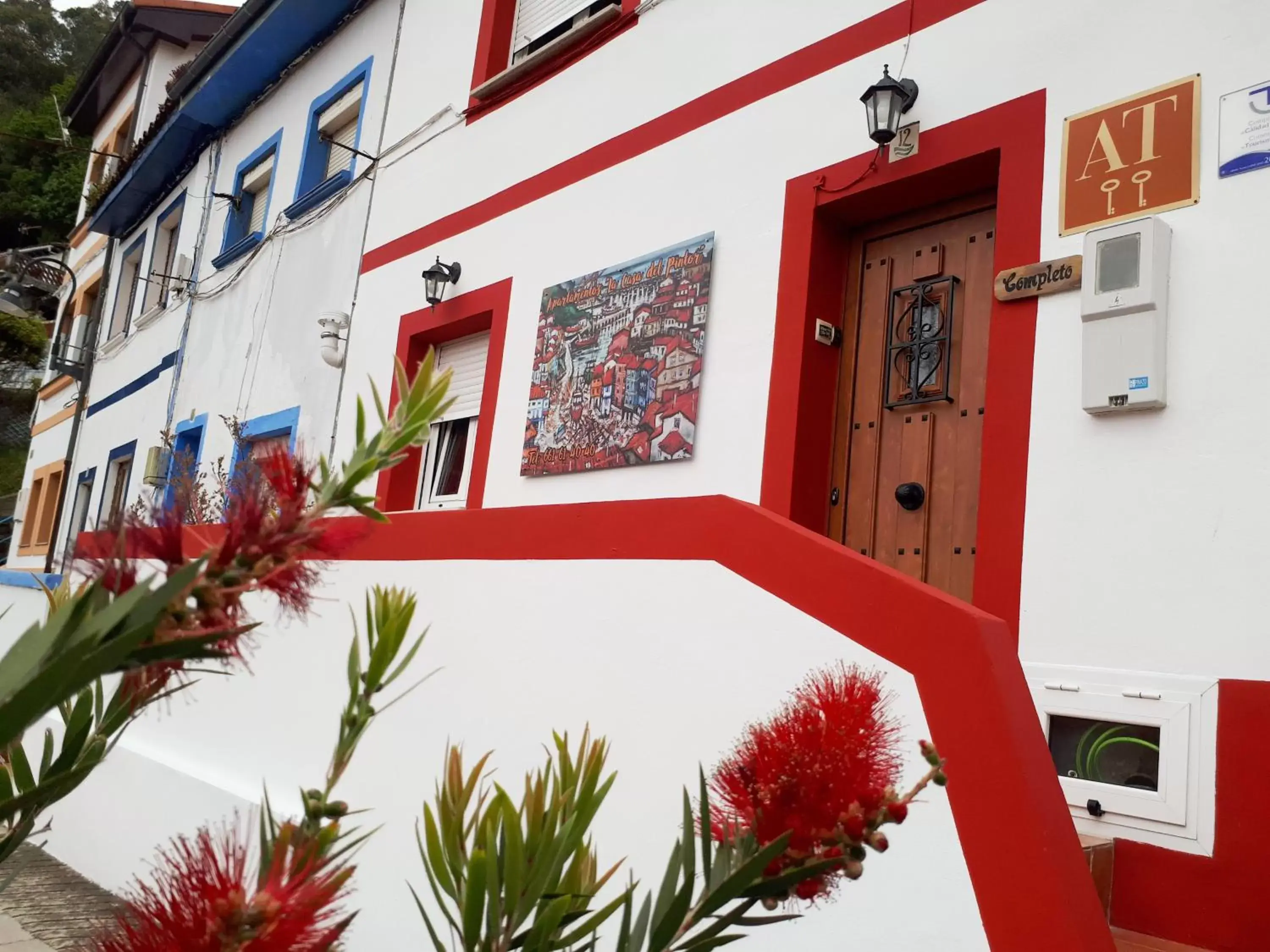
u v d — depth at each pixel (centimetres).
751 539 252
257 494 76
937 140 403
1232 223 313
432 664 337
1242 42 323
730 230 484
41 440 1658
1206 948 268
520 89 646
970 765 194
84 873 505
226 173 1108
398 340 709
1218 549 298
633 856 251
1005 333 362
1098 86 356
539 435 558
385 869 327
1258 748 276
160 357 1165
